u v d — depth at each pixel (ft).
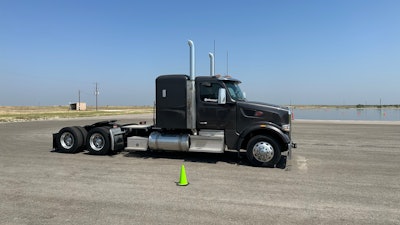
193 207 16.96
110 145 33.22
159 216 15.60
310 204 17.54
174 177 23.66
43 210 16.35
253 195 19.19
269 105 28.84
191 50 29.89
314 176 24.25
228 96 29.22
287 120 28.22
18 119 112.27
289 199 18.43
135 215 15.71
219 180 22.82
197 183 21.97
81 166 27.68
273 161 27.45
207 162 29.71
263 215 15.80
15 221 14.83
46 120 109.29
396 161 30.76
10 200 18.01
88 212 16.08
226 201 18.01
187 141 29.91
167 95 30.32
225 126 29.40
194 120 29.99
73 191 19.85
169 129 31.17
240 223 14.75
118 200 18.08
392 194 19.56
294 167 27.71
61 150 34.91
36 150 37.22
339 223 14.85
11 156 32.94
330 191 20.13
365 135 56.34
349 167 27.78
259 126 27.96
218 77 29.53
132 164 28.63
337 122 98.89
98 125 35.78
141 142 32.14
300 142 45.88
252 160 28.09
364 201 18.15
